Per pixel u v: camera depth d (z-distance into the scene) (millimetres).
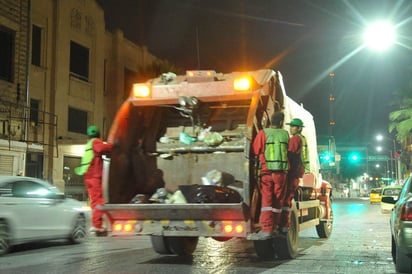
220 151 9359
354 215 26250
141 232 8688
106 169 8766
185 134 9570
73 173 30109
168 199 8984
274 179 8422
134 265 9102
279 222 9039
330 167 17391
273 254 9844
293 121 9680
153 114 9875
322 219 13531
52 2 28375
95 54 32219
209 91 9102
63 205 12570
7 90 23984
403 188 9141
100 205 8570
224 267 8812
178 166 9570
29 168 26703
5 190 11227
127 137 9320
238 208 7969
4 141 22750
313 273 8156
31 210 11492
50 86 28203
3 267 8938
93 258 10102
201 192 9047
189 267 8828
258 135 8547
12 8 24344
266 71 9461
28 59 25406
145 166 9555
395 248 8711
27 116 25219
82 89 30891
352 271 8359
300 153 9227
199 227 8445
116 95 34562
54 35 28391
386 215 26250
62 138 28484
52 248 12109
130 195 9375
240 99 8992
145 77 34375
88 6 31469
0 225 10672
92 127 9227
